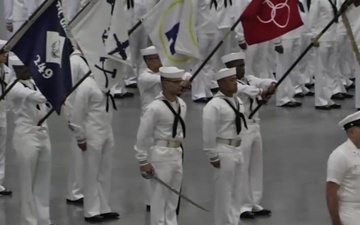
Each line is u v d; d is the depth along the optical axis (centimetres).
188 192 3444
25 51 2569
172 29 2858
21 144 2916
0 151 3506
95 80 2866
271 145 4138
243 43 4747
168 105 2764
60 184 3572
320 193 3419
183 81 2809
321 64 4919
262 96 3102
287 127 4494
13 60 2898
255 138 3123
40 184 2989
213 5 4969
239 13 4850
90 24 2797
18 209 3278
